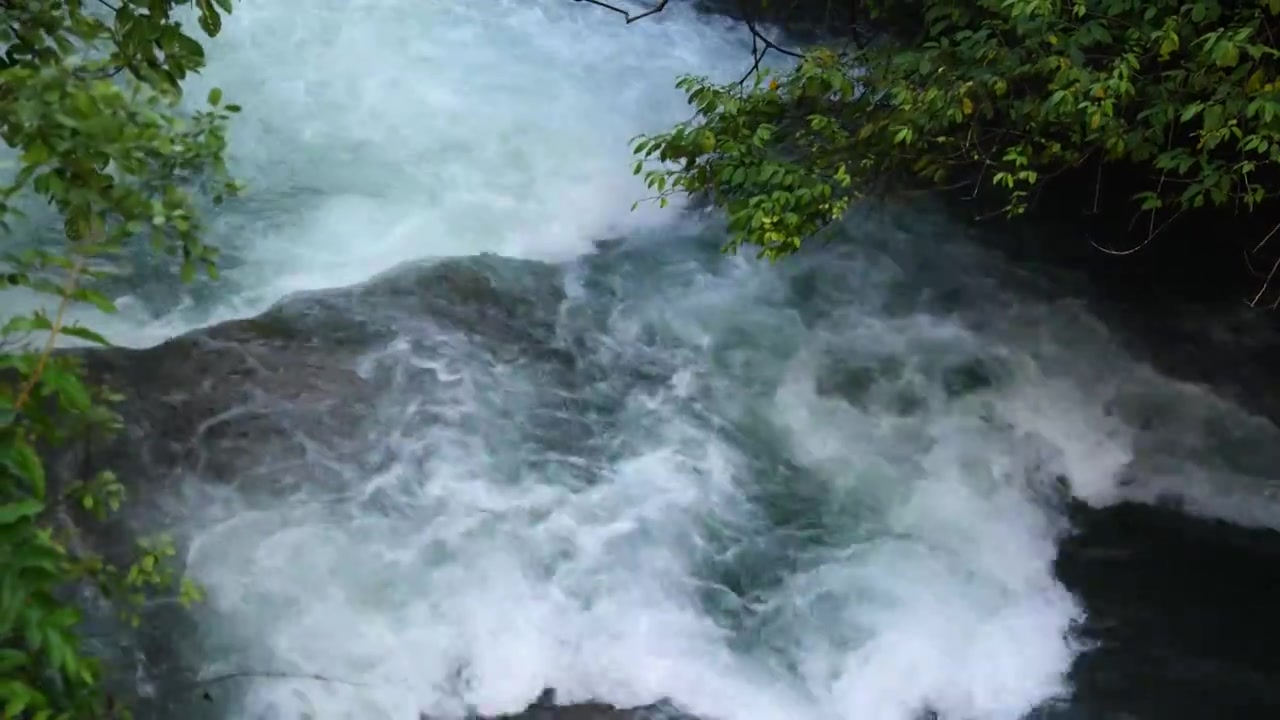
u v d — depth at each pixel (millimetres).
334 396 5762
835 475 5969
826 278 7348
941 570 5496
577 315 6727
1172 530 5879
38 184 3352
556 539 5328
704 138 6641
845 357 6730
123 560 4785
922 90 6727
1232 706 4965
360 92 8711
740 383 6457
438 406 5855
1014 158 6395
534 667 4848
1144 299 7309
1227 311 7246
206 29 4512
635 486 5684
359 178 7844
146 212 3465
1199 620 5363
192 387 5617
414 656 4789
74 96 3184
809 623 5168
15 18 3936
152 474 5164
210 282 6668
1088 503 6035
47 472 4941
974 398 6535
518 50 9500
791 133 7301
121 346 5836
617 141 8562
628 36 9953
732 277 7289
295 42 9094
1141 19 6082
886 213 7848
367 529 5211
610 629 5023
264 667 4645
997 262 7570
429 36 9461
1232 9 5980
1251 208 5910
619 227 7719
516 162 8195
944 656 5082
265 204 7461
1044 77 6441
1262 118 5340
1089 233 7770
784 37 10203
